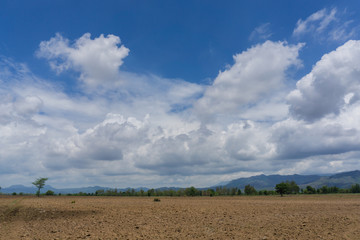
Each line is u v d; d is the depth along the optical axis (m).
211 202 56.22
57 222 25.50
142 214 31.11
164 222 24.53
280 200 65.06
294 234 18.27
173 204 48.34
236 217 27.70
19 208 37.72
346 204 45.84
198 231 19.91
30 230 21.45
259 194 130.75
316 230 19.69
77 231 20.36
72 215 30.52
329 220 24.88
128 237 17.86
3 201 54.25
